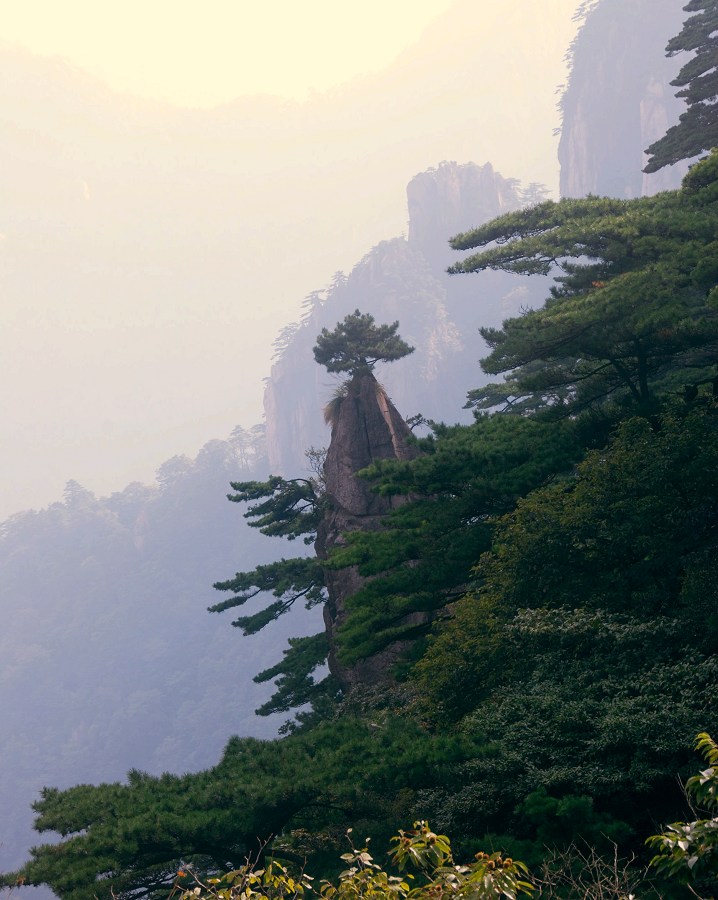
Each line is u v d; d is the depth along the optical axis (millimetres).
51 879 35062
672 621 39875
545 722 36938
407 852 18547
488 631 44969
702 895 27172
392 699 58312
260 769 39875
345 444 80625
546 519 47031
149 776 41125
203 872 42156
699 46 82562
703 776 16891
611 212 61906
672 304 52719
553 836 33250
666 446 46656
